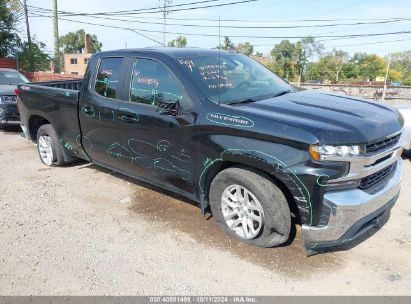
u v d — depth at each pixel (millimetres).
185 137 3732
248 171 3393
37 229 4086
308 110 3387
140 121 4125
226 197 3658
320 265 3324
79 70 65500
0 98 8750
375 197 3113
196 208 4492
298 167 3012
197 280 3176
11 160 6641
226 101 3678
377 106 3760
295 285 3082
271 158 3125
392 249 3564
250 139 3264
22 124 6484
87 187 5250
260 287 3070
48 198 4910
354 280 3129
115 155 4645
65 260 3494
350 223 3020
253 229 3520
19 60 27875
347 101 3816
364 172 3020
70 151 5559
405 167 6012
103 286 3127
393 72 73438
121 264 3418
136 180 5449
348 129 3002
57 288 3115
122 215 4375
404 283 3086
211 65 4121
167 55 4047
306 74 70812
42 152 6184
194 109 3662
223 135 3436
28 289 3111
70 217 4355
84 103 4863
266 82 4328
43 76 24484
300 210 3111
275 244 3451
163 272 3291
